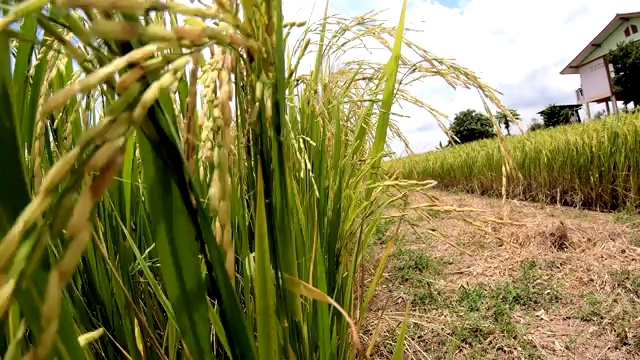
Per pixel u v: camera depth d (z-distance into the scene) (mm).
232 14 377
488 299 3309
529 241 4414
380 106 1143
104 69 251
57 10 290
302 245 809
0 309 207
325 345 796
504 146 811
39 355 217
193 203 454
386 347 2199
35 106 602
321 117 1010
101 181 238
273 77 497
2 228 343
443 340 2650
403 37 1061
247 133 615
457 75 862
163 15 658
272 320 545
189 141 458
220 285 490
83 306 700
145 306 925
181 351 825
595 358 2553
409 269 3869
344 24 1109
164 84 278
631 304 3084
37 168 479
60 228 243
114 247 836
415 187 1042
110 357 767
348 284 1029
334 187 1061
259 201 521
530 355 2549
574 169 6777
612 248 4211
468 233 4531
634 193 5945
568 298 3283
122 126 254
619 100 29594
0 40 346
